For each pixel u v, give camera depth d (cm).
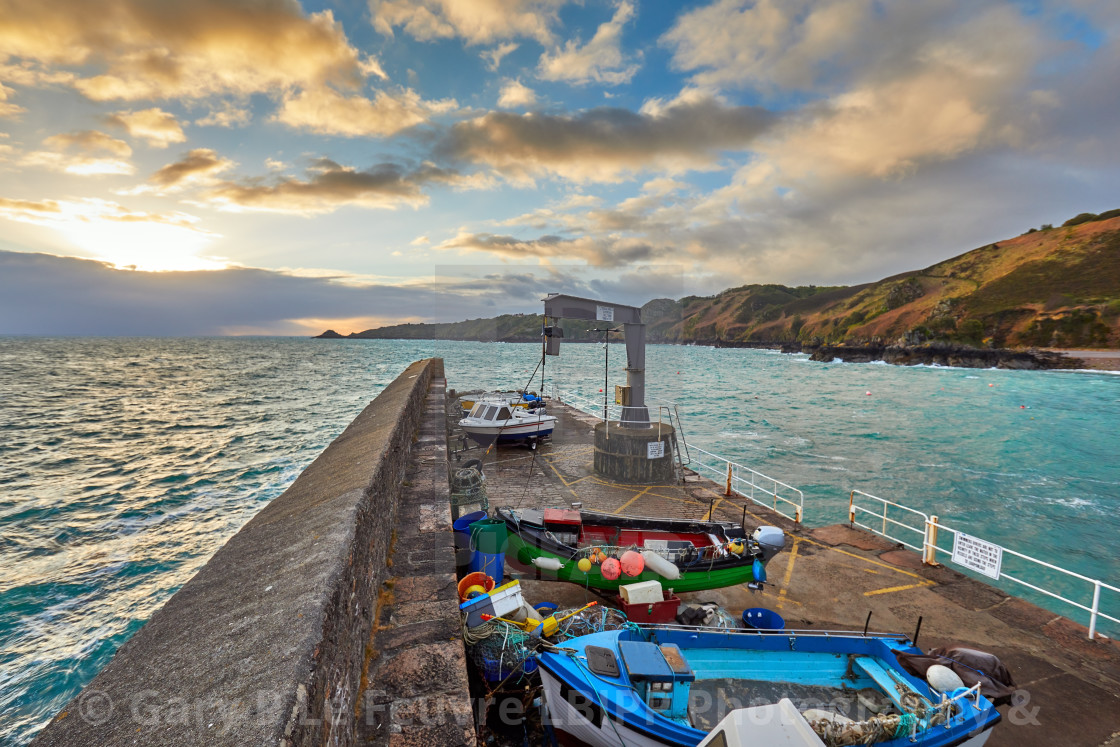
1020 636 650
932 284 17288
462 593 502
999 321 13112
